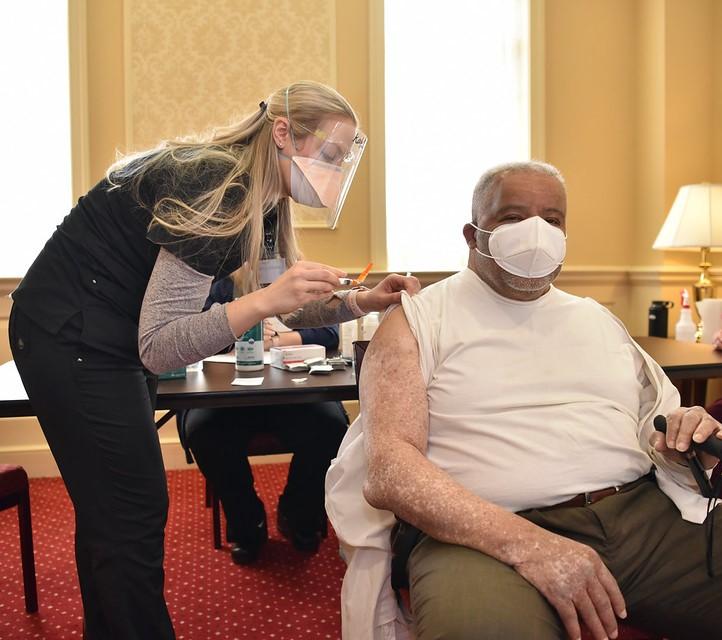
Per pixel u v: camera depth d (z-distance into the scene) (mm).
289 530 2578
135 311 1364
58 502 3166
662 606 1251
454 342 1363
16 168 3582
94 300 1336
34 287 1362
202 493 3297
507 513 1134
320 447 2373
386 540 1319
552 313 1418
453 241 4055
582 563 1055
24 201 3594
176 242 1244
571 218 4211
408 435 1280
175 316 1273
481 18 4043
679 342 2852
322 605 2133
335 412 2457
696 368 2205
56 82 3598
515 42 4086
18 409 1651
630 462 1337
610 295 4273
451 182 4043
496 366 1353
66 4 3537
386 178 3947
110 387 1343
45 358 1333
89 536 1358
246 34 3697
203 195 1273
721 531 1242
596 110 4215
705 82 4066
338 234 3875
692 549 1247
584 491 1285
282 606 2129
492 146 4078
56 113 3604
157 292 1265
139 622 1377
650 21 4117
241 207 1299
